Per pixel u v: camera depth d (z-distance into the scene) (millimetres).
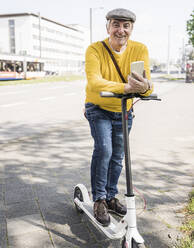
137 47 2287
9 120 7969
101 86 1980
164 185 3447
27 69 31969
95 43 2277
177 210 2820
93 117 2346
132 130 6570
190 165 4172
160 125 7082
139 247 1851
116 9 2113
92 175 2613
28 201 3098
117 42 2162
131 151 4914
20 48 78125
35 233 2494
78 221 2689
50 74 41969
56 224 2637
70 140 5715
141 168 4059
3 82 26047
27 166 4211
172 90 17594
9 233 2496
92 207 2600
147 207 2889
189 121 7559
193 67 26031
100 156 2389
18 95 14836
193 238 2328
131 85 1790
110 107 2293
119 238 2254
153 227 2525
